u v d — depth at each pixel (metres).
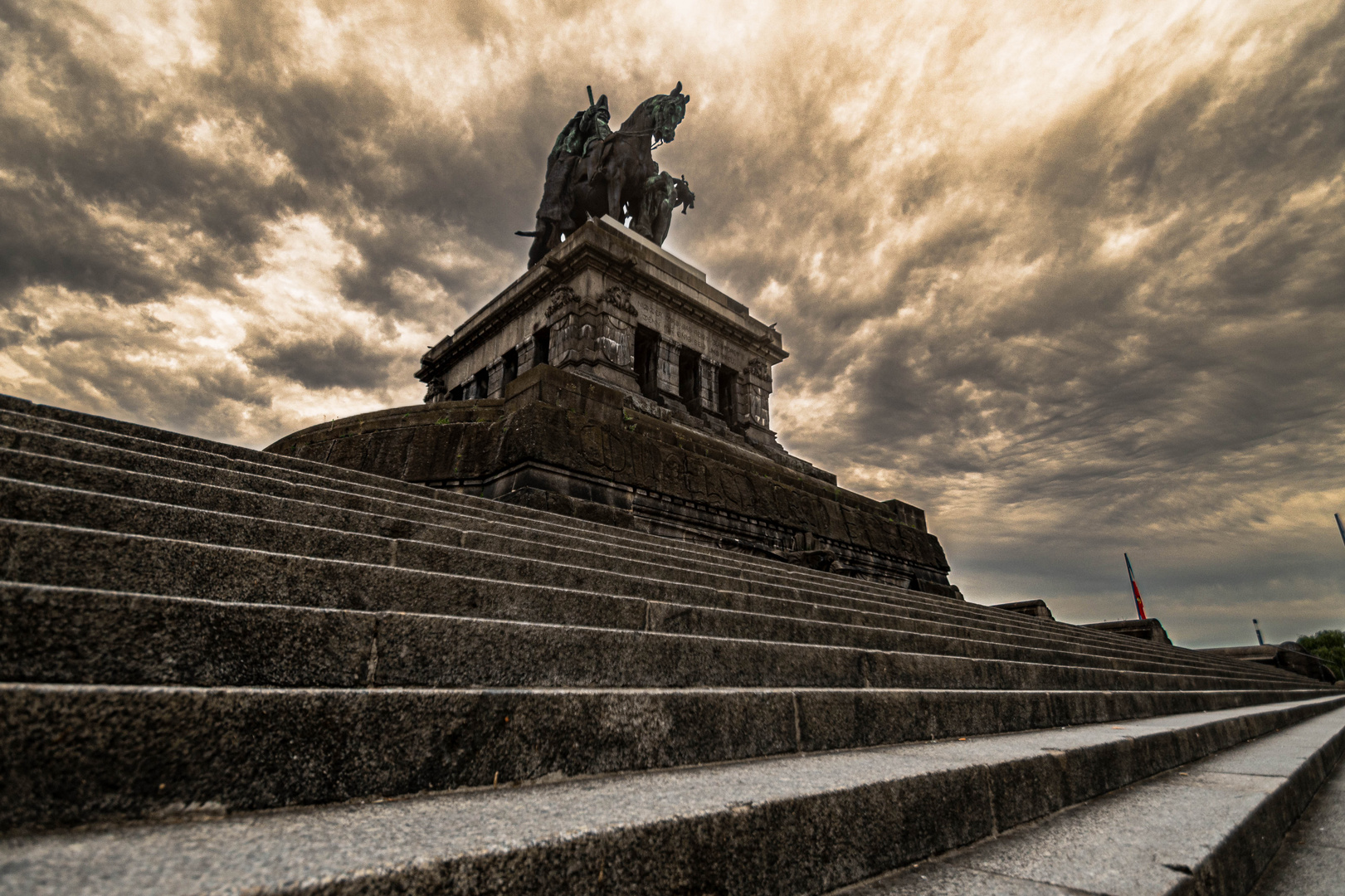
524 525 6.92
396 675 2.36
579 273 20.73
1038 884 1.88
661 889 1.53
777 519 17.02
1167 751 4.18
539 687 2.78
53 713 1.36
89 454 3.72
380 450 13.32
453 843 1.34
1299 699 12.41
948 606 10.97
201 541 3.00
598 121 27.48
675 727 2.58
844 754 2.96
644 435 14.98
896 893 1.85
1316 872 2.74
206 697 1.57
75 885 1.05
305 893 1.08
